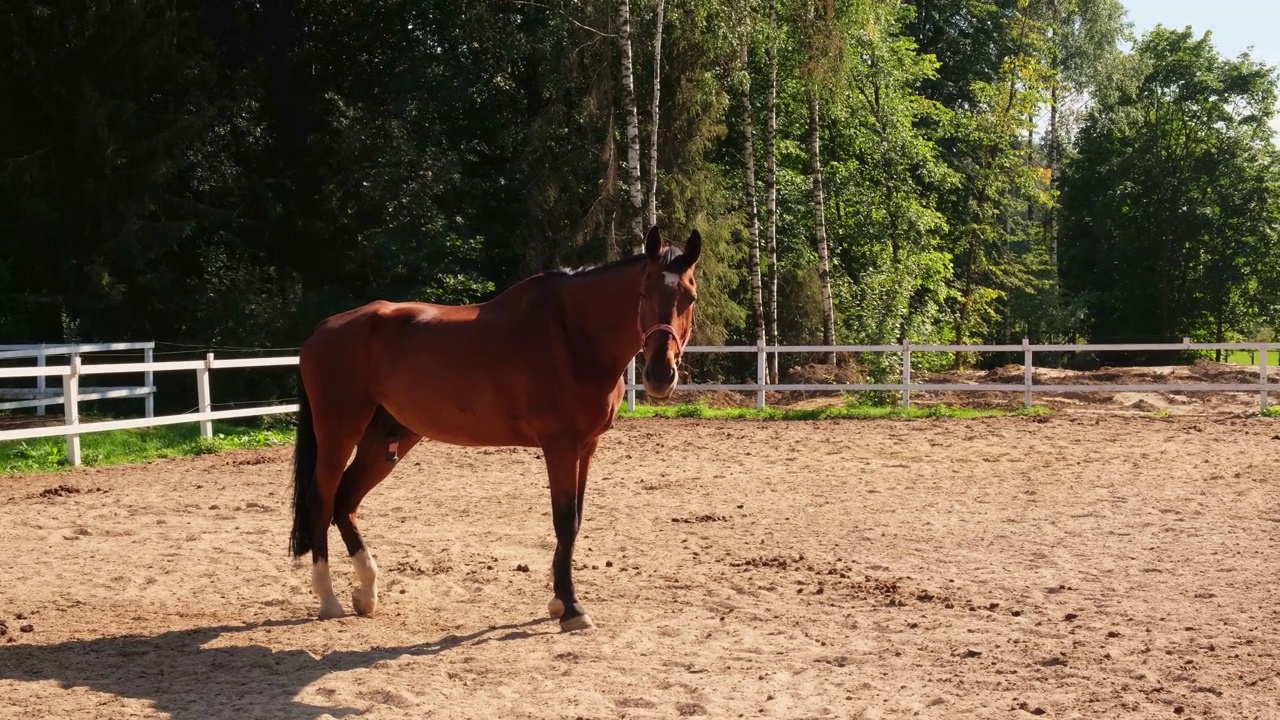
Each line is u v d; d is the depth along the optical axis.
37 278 25.98
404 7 28.70
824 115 30.55
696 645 6.23
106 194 23.91
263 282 27.06
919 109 34.88
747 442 16.14
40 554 8.94
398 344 6.97
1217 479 11.98
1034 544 8.98
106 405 24.66
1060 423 17.62
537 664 5.88
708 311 26.55
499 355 6.64
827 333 27.73
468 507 11.09
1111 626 6.54
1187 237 43.47
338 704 5.29
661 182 25.91
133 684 5.64
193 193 26.45
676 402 23.23
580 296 6.59
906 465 13.58
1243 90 42.47
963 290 40.06
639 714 5.09
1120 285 46.19
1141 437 15.70
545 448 6.64
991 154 38.75
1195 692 5.34
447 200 26.83
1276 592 7.28
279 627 6.77
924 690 5.42
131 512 10.91
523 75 28.38
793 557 8.55
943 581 7.75
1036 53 39.62
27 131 24.95
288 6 27.80
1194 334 46.62
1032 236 49.88
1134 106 43.78
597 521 10.22
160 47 24.41
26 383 24.38
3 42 24.44
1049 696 5.29
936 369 34.44
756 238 26.62
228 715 5.15
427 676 5.69
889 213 32.81
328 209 28.36
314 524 7.07
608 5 24.19
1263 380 18.62
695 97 25.80
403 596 7.55
